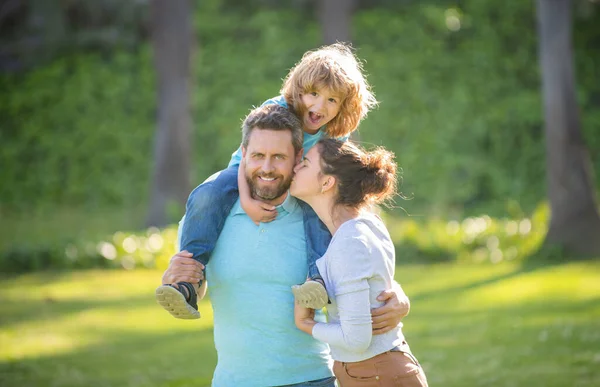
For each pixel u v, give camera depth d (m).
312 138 4.48
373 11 21.52
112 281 14.01
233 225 4.27
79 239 16.17
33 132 22.12
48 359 9.07
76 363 8.89
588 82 21.84
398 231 16.69
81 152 22.02
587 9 20.61
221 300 4.27
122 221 20.08
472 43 21.44
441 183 20.83
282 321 4.21
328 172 4.23
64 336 10.15
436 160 20.88
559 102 15.80
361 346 4.05
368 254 4.12
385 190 4.37
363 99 4.49
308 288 4.02
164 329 10.47
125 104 22.19
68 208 21.88
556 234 15.71
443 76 21.33
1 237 18.05
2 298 12.55
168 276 4.12
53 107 22.27
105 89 22.19
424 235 16.11
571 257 15.46
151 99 22.16
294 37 21.48
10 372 8.52
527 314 10.77
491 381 7.81
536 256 15.55
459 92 21.19
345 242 4.12
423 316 10.90
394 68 21.19
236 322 4.24
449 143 21.02
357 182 4.26
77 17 22.47
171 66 18.28
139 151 21.98
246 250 4.21
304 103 4.36
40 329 10.51
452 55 21.42
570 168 15.73
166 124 18.28
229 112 21.28
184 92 18.39
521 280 13.29
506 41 21.56
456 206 20.83
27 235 18.30
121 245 15.65
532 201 20.73
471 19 21.55
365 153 4.39
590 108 21.88
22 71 22.66
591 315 10.56
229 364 4.28
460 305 11.52
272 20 21.52
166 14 18.25
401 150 20.94
